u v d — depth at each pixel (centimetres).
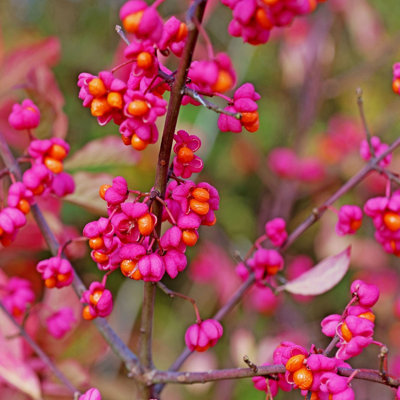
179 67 59
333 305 124
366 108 130
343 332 61
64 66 124
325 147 119
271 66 136
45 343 75
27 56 74
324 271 70
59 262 66
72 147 116
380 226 68
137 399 67
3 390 75
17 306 74
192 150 61
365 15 117
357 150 120
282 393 108
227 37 129
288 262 117
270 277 71
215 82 57
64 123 74
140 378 67
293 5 57
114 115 60
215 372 65
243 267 71
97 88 60
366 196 120
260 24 57
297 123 118
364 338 61
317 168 115
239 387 110
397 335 110
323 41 114
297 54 114
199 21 59
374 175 117
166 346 110
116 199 60
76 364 75
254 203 133
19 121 67
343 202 121
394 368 101
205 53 93
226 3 58
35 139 67
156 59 59
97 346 76
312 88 114
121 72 75
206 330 63
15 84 75
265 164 127
